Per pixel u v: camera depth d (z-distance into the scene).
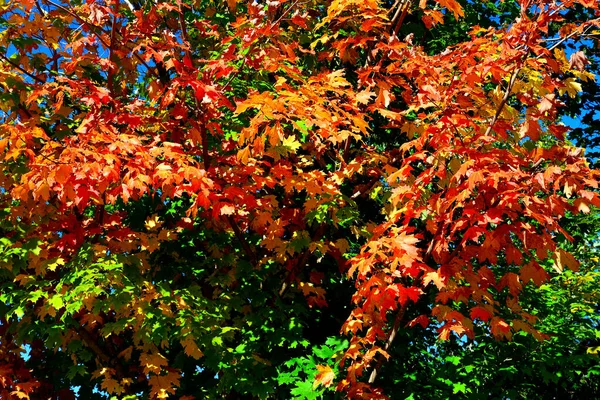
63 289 5.55
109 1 5.78
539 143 6.31
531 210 4.22
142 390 6.85
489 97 5.77
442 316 4.88
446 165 5.11
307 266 7.54
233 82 7.04
